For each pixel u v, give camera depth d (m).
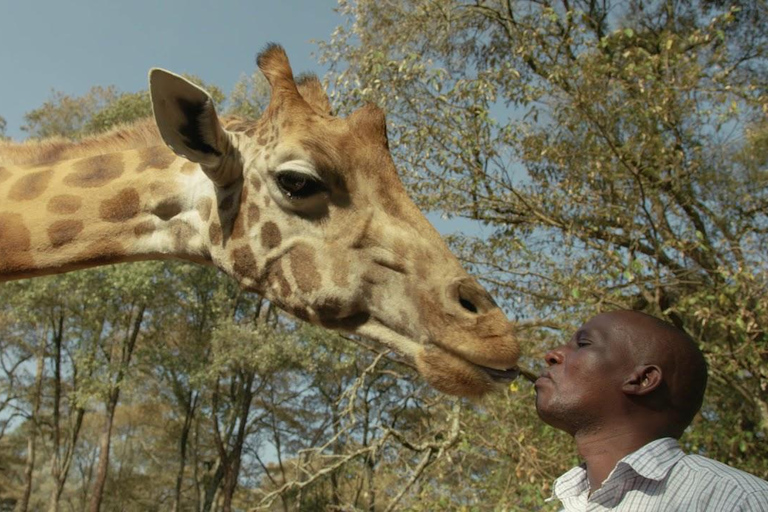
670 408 2.12
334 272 3.22
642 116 7.98
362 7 10.47
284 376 30.22
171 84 3.21
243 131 3.52
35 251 3.57
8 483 39.94
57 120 25.25
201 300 25.89
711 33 8.94
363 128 3.38
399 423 10.85
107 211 3.62
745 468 7.01
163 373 28.97
